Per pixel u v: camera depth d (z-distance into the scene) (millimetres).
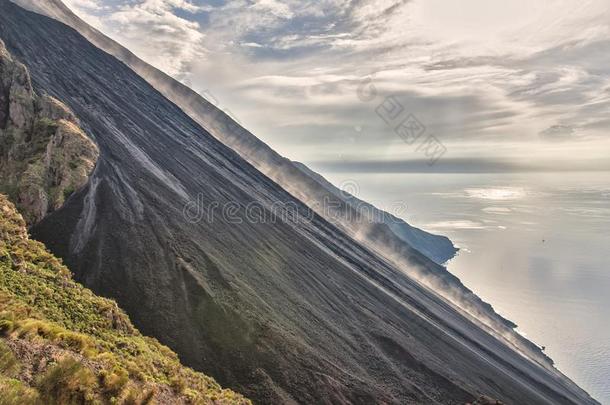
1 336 12055
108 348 17047
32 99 34125
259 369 24156
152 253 29453
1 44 34969
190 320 25391
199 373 21609
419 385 29812
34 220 26219
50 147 30891
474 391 32031
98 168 34500
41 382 10664
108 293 24672
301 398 23406
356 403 24672
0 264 18625
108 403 11914
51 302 18297
